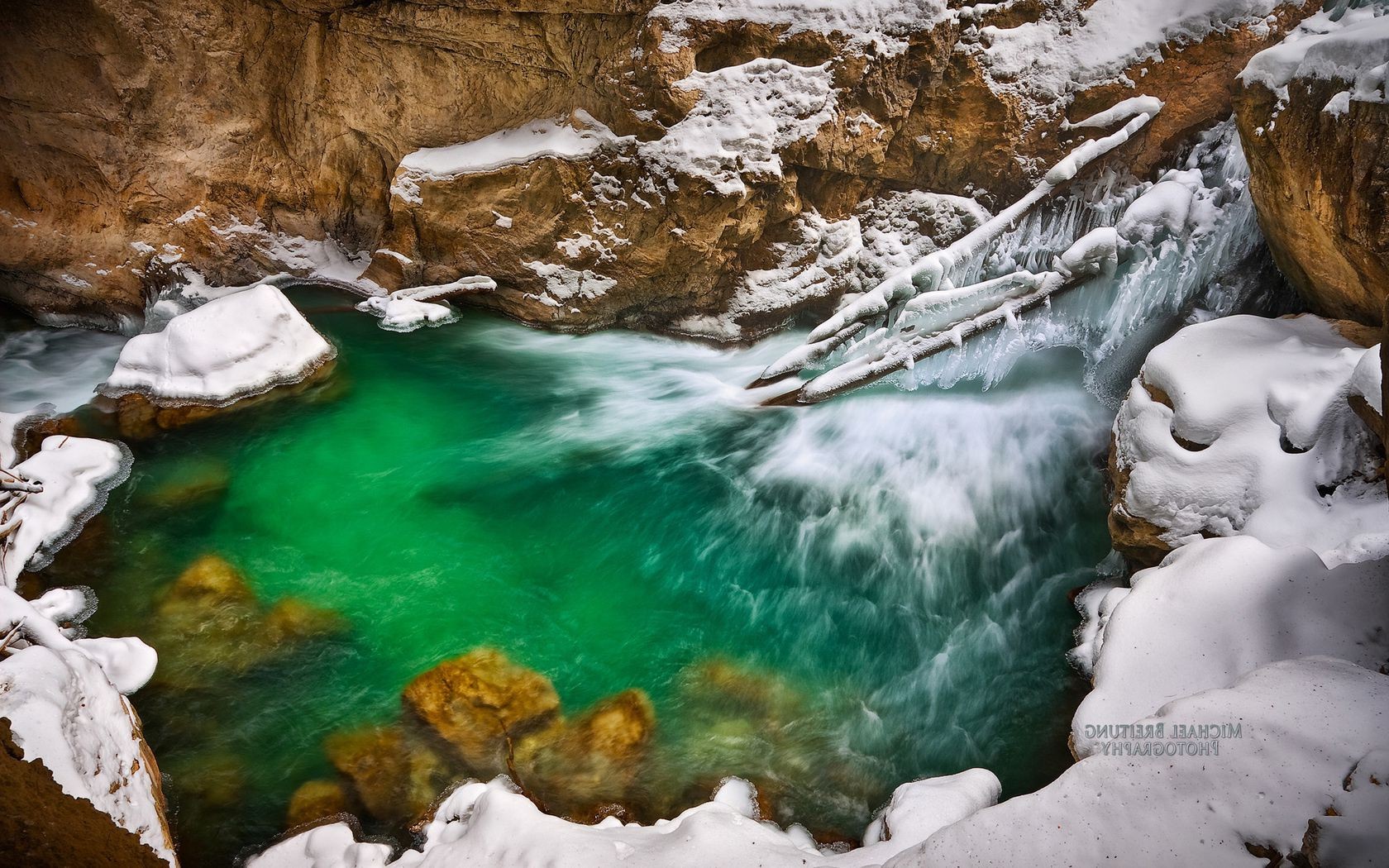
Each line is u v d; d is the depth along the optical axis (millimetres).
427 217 7961
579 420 7277
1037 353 7582
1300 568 4121
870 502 6523
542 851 3609
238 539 5789
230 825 4207
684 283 7883
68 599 5137
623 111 7344
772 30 7121
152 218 8312
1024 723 4949
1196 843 3127
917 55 7309
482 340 8133
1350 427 4719
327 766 4465
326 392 7219
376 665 5000
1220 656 4051
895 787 4625
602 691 4980
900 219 8203
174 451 6438
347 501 6215
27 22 7305
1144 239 7039
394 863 3871
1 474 5480
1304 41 5527
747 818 4016
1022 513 6453
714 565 5988
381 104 7902
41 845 3297
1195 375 5262
